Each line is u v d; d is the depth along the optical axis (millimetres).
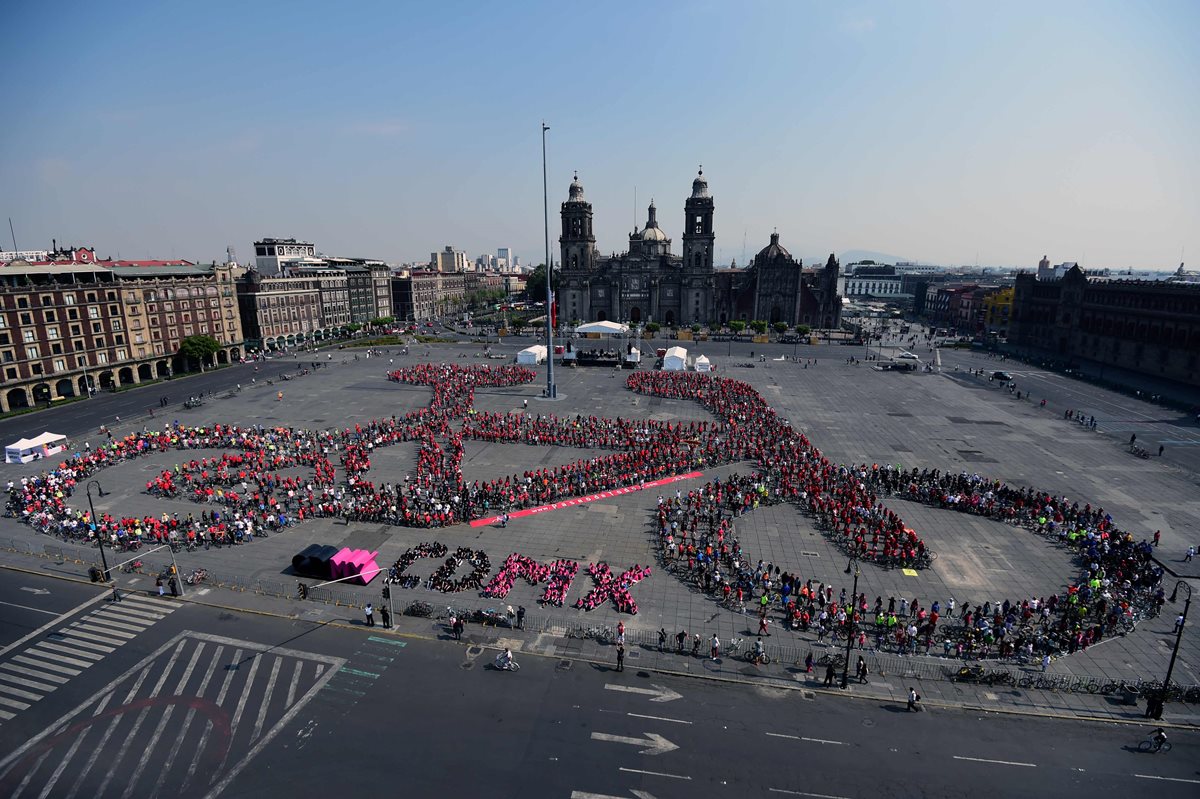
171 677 34500
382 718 31391
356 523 53875
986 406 98750
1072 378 123812
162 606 41438
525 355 130875
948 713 32312
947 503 57688
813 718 31766
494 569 46094
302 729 30656
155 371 124062
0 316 96438
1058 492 62000
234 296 146000
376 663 35750
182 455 72750
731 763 28688
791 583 42719
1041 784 27688
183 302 131000
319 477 63312
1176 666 35938
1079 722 31781
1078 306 145875
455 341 176750
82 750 29328
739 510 55750
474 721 31219
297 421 88062
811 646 37500
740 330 194000
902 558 47188
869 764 28719
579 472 64375
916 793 27078
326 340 184250
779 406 98000
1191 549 48469
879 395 106562
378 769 28141
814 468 65125
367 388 111250
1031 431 84000
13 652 36562
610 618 40219
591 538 51250
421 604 40719
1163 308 120688
